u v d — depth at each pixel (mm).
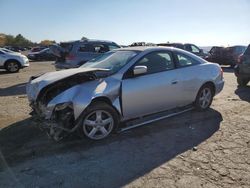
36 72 16688
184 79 5750
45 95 4633
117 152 4250
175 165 3826
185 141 4672
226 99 7848
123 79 4852
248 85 10555
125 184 3365
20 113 6461
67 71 4938
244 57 9812
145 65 5195
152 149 4359
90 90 4484
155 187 3293
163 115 5719
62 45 11570
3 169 3744
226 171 3652
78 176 3562
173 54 5758
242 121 5738
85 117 4496
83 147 4430
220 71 6691
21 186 3342
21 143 4598
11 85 10984
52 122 4359
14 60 16391
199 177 3506
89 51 11227
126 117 4980
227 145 4500
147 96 5094
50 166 3822
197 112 6363
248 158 4031
